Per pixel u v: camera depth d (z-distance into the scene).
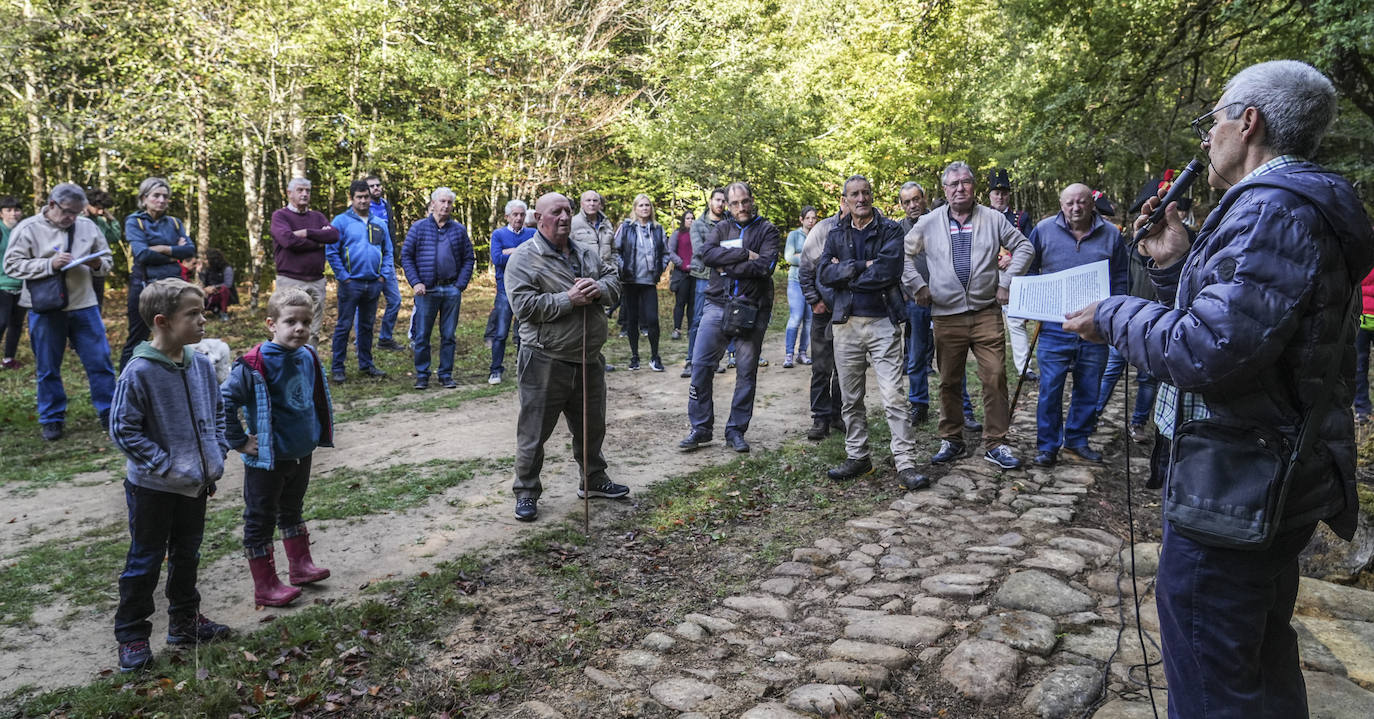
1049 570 3.73
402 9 16.92
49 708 2.75
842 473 5.24
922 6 15.18
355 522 4.50
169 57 14.70
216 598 3.62
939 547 4.09
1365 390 6.31
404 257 8.21
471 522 4.49
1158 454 2.73
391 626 3.27
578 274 4.62
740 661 3.02
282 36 14.55
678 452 5.96
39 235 6.41
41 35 13.66
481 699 2.78
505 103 18.94
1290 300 1.61
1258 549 1.70
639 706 2.70
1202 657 1.81
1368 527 3.74
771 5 22.48
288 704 2.70
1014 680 2.79
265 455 3.34
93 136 14.35
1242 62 13.23
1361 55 10.74
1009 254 6.14
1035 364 8.85
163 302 2.94
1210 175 1.97
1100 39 11.96
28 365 9.24
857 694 2.72
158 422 2.97
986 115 19.62
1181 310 1.77
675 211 20.66
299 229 7.99
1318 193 1.65
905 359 6.73
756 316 5.79
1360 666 2.85
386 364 9.53
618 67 21.09
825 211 21.30
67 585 3.79
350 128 17.20
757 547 4.18
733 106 17.80
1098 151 15.88
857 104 20.11
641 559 4.04
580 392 4.66
